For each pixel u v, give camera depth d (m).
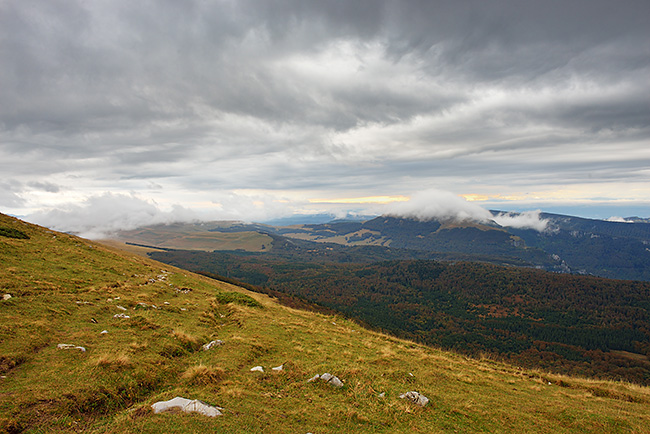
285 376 12.94
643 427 12.70
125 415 8.15
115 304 19.27
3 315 13.43
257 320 22.98
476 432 10.73
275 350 16.53
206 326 19.33
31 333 12.26
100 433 7.33
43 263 25.53
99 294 20.95
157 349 13.26
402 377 14.88
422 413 11.45
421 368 17.30
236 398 10.22
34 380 9.09
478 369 20.02
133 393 9.55
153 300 23.11
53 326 13.78
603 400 16.45
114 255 39.09
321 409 10.53
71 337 12.96
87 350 11.81
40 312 14.92
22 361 10.18
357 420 10.15
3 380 8.85
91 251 36.50
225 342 16.22
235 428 8.28
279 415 9.64
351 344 20.45
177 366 12.28
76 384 9.11
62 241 36.38
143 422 7.86
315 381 12.72
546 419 12.64
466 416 11.89
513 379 18.75
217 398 9.95
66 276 23.56
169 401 8.95
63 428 7.39
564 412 13.34
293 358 15.52
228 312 25.12
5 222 35.28
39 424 7.34
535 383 18.59
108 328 14.85
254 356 15.04
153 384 10.41
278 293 131.00
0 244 26.22
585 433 11.77
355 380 13.17
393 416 10.81
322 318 31.06
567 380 19.94
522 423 11.92
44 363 10.25
